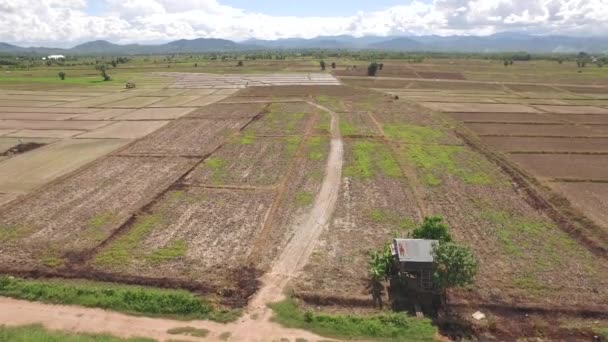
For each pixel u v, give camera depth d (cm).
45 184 2908
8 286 1695
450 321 1523
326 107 6031
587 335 1469
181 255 1978
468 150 3812
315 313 1568
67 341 1287
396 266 1733
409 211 2502
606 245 2080
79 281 1766
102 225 2280
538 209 2539
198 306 1570
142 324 1488
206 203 2594
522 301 1644
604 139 4219
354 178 3053
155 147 3881
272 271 1850
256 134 4359
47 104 6531
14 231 2203
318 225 2306
